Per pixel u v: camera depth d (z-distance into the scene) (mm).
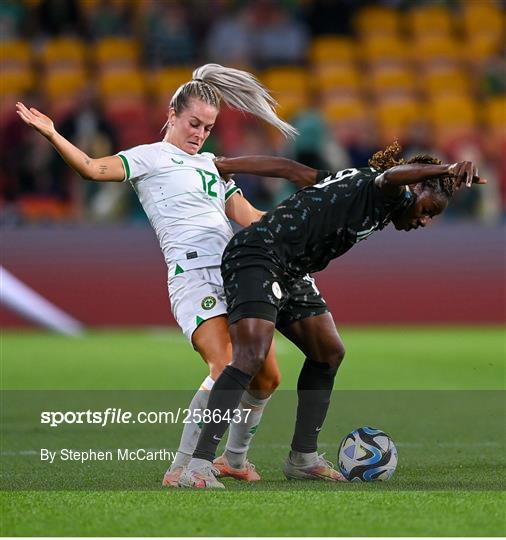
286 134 22156
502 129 73062
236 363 18359
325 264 19297
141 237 58938
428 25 81188
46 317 57719
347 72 76688
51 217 61812
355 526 14773
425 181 19062
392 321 60406
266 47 75688
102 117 60781
